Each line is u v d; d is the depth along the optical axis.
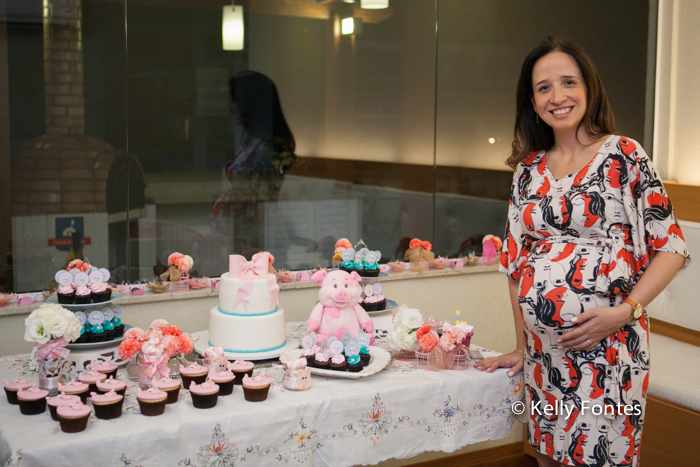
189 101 2.76
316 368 2.01
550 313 1.88
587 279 1.84
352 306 2.27
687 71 3.76
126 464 1.57
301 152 3.01
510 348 3.55
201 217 2.83
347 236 3.16
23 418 1.67
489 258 3.48
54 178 2.56
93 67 2.59
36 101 2.52
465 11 3.34
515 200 2.12
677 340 3.39
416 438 1.97
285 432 1.76
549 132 2.10
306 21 2.96
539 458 2.07
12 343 2.45
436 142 3.35
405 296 3.22
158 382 1.78
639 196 1.83
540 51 1.99
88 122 2.60
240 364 1.96
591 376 1.85
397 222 3.29
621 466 1.87
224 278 2.22
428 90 3.29
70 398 1.65
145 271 2.74
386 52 3.17
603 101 1.95
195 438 1.65
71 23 2.54
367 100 3.14
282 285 2.90
